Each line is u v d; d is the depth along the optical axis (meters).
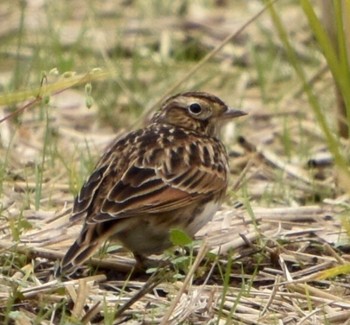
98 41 20.14
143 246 11.30
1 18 20.98
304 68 19.64
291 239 12.37
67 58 19.44
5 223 12.38
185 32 20.94
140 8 21.77
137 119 16.36
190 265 11.19
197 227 11.58
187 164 11.47
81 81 11.38
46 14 20.86
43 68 18.02
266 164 15.48
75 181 13.63
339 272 11.02
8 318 10.19
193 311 10.41
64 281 10.98
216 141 12.20
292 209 13.10
